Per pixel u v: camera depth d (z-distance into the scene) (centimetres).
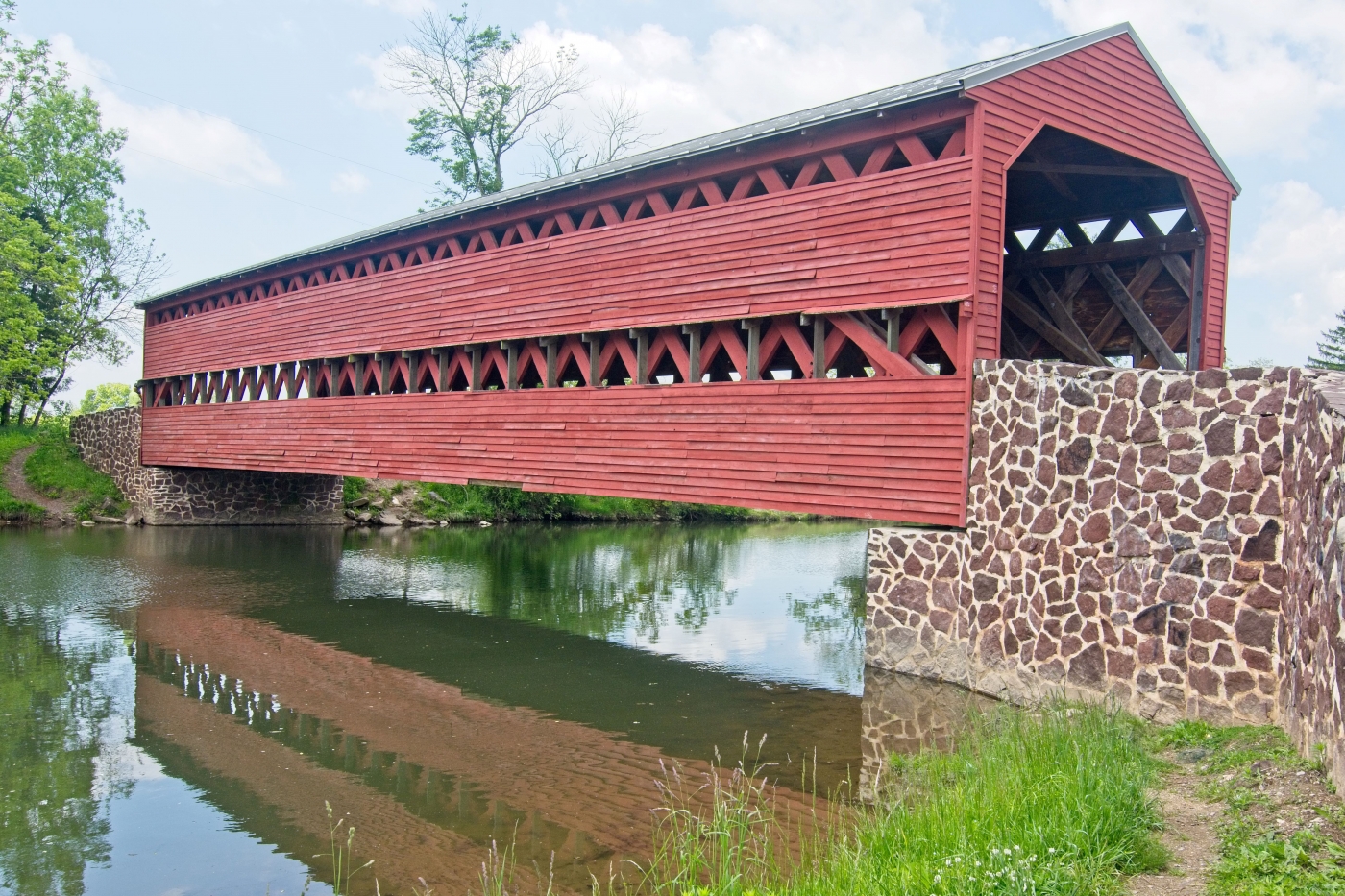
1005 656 904
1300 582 611
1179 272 1224
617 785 723
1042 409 873
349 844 616
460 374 2297
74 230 3194
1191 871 439
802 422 1084
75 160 3194
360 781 739
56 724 879
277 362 2030
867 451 1023
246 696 979
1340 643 477
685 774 745
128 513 2611
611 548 2569
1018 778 537
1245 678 698
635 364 1295
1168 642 754
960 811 509
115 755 799
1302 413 639
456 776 748
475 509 3231
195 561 1936
